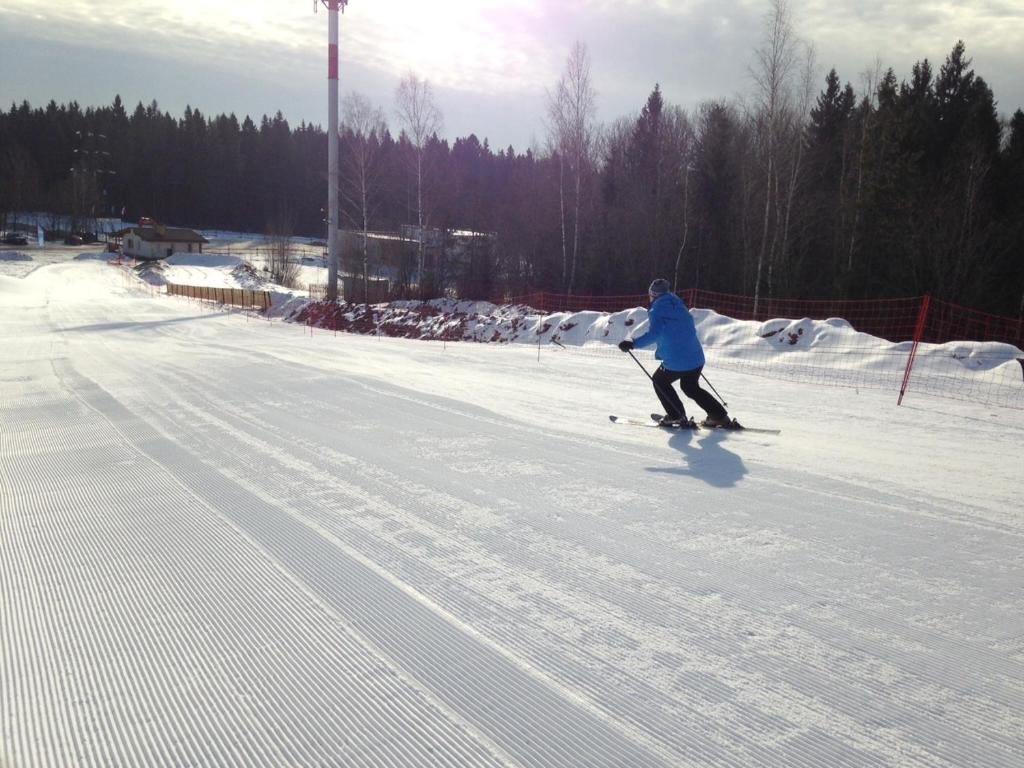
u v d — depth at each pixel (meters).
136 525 4.30
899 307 28.25
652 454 5.89
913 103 34.12
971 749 2.14
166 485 5.15
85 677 2.63
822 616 3.01
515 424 7.20
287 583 3.42
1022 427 7.16
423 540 3.96
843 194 34.53
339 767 2.10
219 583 3.44
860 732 2.22
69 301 39.94
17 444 6.67
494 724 2.30
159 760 2.15
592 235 39.22
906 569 3.50
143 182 116.56
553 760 2.12
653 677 2.55
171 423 7.44
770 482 5.04
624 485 4.98
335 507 4.55
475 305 31.42
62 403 8.97
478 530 4.10
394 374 11.27
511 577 3.45
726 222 39.09
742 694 2.44
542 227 40.66
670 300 6.82
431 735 2.25
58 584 3.47
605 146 50.06
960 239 27.91
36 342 18.77
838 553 3.71
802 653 2.71
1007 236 28.89
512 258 42.50
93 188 104.69
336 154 35.34
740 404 8.52
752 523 4.18
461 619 3.03
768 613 3.04
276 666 2.68
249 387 9.84
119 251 85.12
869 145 32.06
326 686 2.54
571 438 6.53
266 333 24.34
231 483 5.16
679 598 3.20
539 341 19.02
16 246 85.31
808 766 2.06
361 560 3.69
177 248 85.69
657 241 38.66
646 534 4.01
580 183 36.53
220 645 2.85
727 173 40.12
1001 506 4.49
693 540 3.91
